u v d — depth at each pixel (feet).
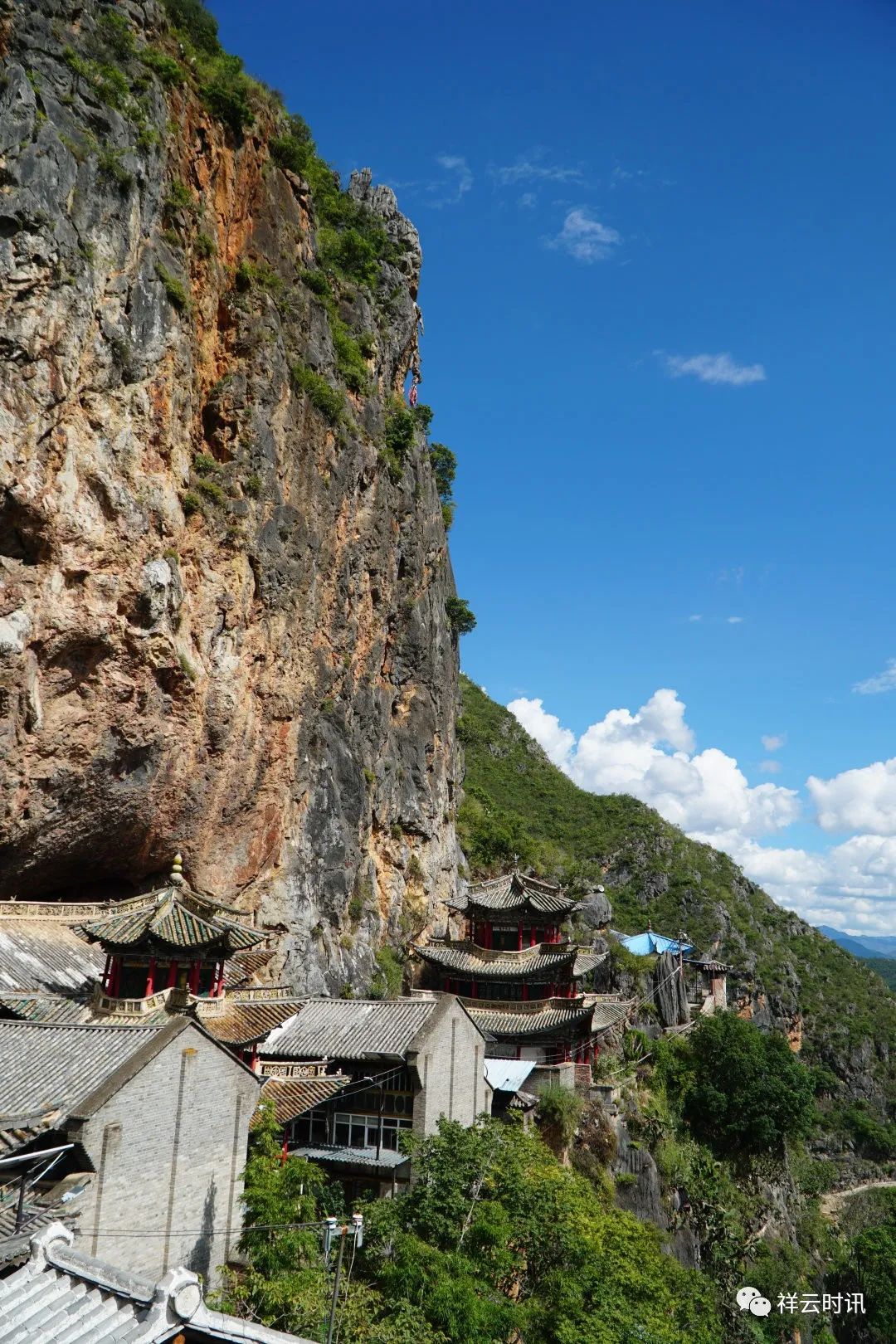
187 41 160.66
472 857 290.97
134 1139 82.28
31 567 123.54
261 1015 118.83
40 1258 53.06
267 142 174.29
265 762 164.86
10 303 117.91
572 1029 181.68
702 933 358.64
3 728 123.44
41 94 125.49
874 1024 403.13
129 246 133.69
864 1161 334.65
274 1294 77.36
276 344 163.63
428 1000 128.67
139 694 136.56
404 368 246.47
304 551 170.60
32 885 144.25
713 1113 221.66
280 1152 102.89
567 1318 89.66
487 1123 115.24
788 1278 199.21
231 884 162.61
